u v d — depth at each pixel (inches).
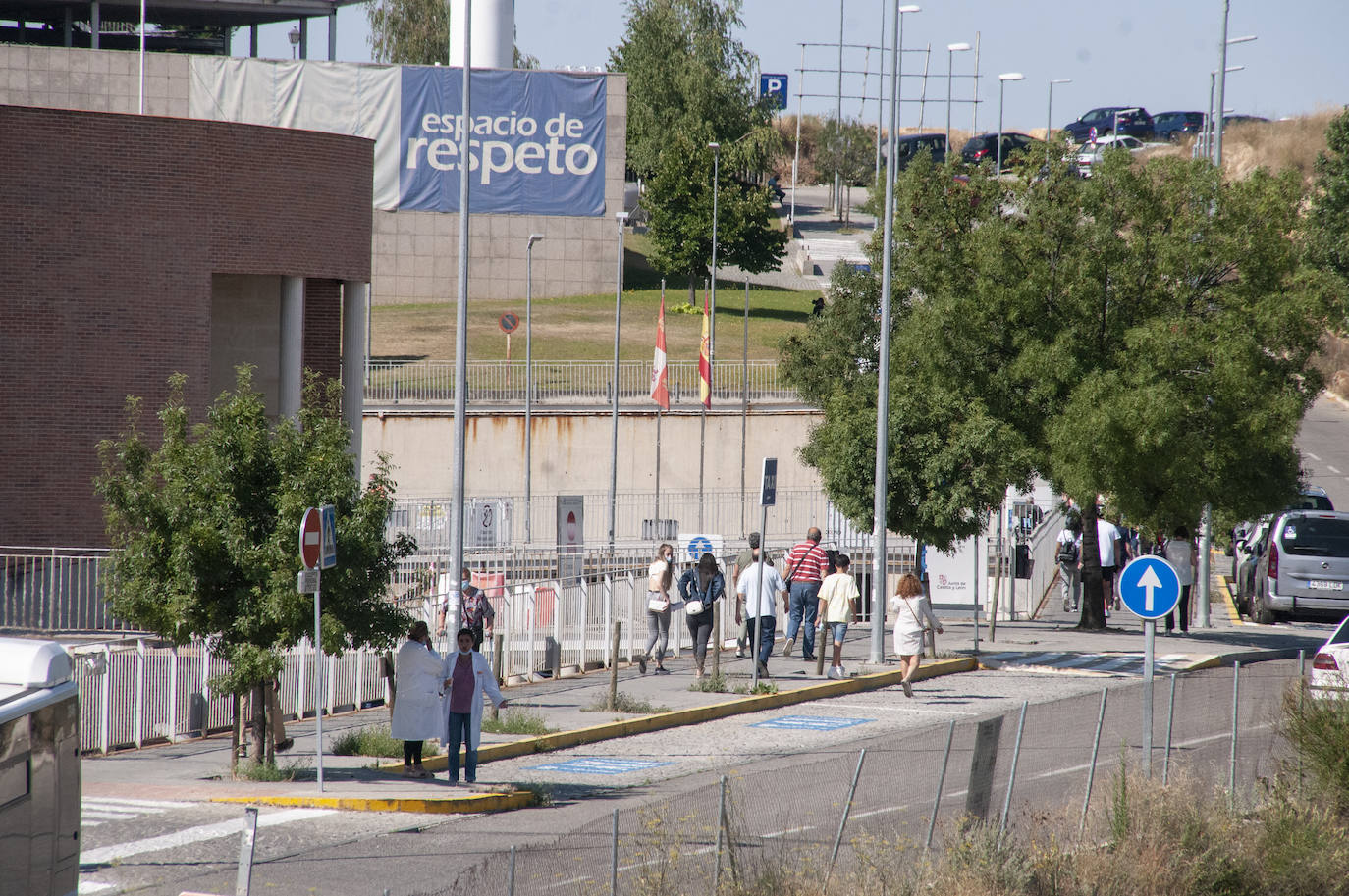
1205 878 1702.8
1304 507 5319.9
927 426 3575.3
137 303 4308.6
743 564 3718.0
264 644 2225.6
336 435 2308.1
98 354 4274.1
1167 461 3587.6
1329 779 1948.8
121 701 2573.8
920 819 1742.1
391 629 2309.3
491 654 3326.8
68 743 1360.7
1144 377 3565.5
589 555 5059.1
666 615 3467.0
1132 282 3752.5
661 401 6250.0
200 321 4375.0
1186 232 3700.8
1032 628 4197.8
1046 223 3882.9
